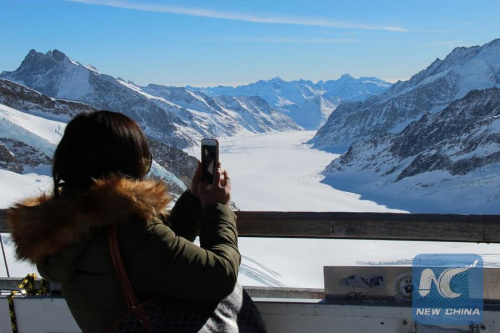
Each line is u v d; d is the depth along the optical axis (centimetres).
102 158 229
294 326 317
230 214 252
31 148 12519
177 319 226
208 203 256
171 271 217
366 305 311
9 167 11262
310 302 315
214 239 240
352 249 5681
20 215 220
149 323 223
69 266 221
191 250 222
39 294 339
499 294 308
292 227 360
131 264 218
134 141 236
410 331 310
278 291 380
